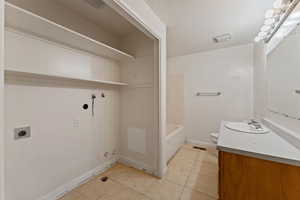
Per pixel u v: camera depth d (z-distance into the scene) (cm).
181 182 177
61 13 154
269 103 167
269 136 123
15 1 120
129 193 158
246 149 92
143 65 209
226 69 278
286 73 124
